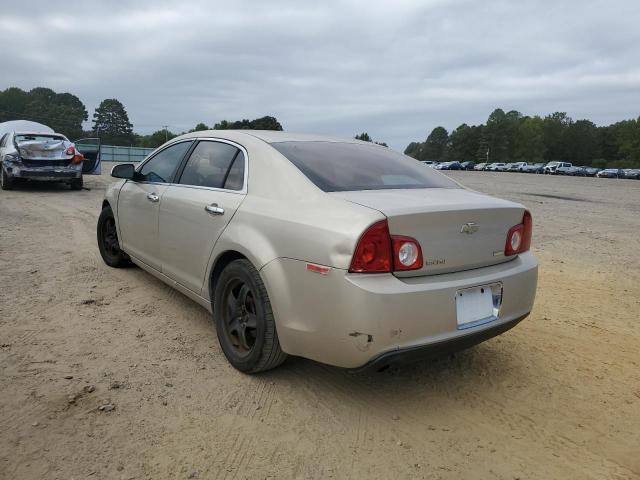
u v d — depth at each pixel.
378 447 2.65
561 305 5.18
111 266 5.66
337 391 3.19
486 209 2.96
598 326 4.58
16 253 6.18
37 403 2.86
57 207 10.37
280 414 2.90
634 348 4.10
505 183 31.78
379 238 2.59
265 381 3.26
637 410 3.14
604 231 10.48
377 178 3.39
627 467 2.59
